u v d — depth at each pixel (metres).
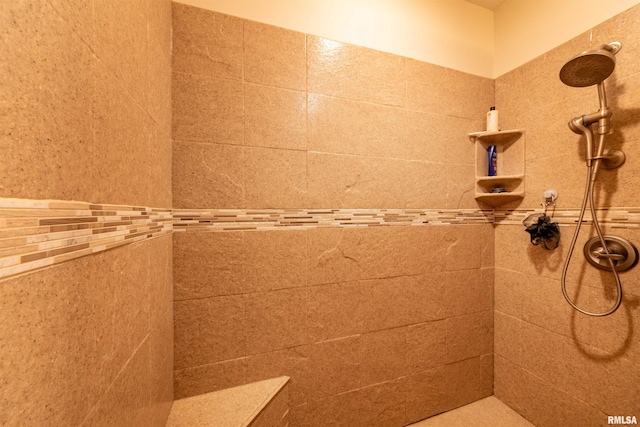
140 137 0.60
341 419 1.13
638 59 0.91
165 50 0.81
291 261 1.05
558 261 1.15
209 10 0.94
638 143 0.91
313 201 1.08
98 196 0.42
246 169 0.99
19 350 0.26
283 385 1.01
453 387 1.33
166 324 0.81
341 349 1.13
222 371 0.97
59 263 0.33
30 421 0.28
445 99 1.31
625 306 0.95
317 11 1.08
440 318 1.31
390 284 1.21
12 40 0.26
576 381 1.09
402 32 1.23
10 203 0.26
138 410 0.58
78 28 0.37
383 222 1.19
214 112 0.94
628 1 0.93
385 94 1.19
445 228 1.31
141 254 0.60
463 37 1.35
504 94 1.36
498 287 1.40
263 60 1.00
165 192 0.81
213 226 0.95
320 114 1.09
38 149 0.30
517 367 1.31
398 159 1.22
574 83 0.93
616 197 0.97
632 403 0.93
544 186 1.19
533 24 1.23
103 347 0.43
